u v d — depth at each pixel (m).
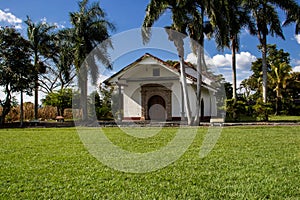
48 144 9.26
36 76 21.89
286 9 22.39
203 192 4.16
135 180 4.86
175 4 16.28
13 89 20.39
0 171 5.45
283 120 20.16
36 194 4.10
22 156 7.03
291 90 35.41
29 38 25.20
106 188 4.39
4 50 20.41
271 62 40.97
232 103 19.59
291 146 8.17
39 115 28.02
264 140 9.51
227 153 7.14
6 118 24.09
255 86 43.03
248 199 3.83
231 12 19.83
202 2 16.42
